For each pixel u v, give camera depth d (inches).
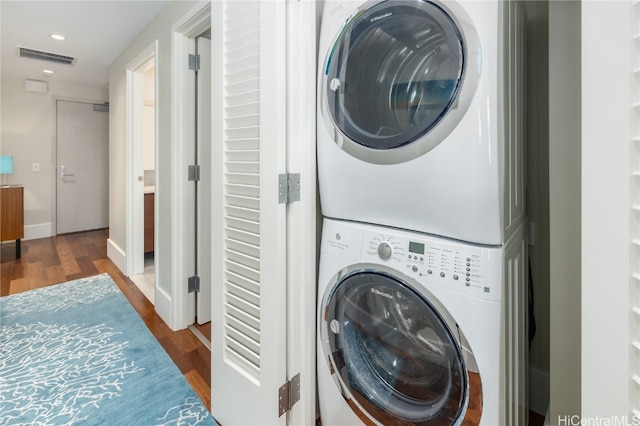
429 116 36.2
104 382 67.9
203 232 94.1
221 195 54.3
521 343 43.6
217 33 53.7
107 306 106.0
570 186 41.9
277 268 46.2
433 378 39.4
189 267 93.0
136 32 118.3
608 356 21.6
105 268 144.8
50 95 198.1
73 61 153.6
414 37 37.4
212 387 58.7
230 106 52.5
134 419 57.8
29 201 194.9
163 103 98.0
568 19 41.3
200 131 92.2
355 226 44.5
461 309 35.1
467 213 34.5
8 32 120.2
